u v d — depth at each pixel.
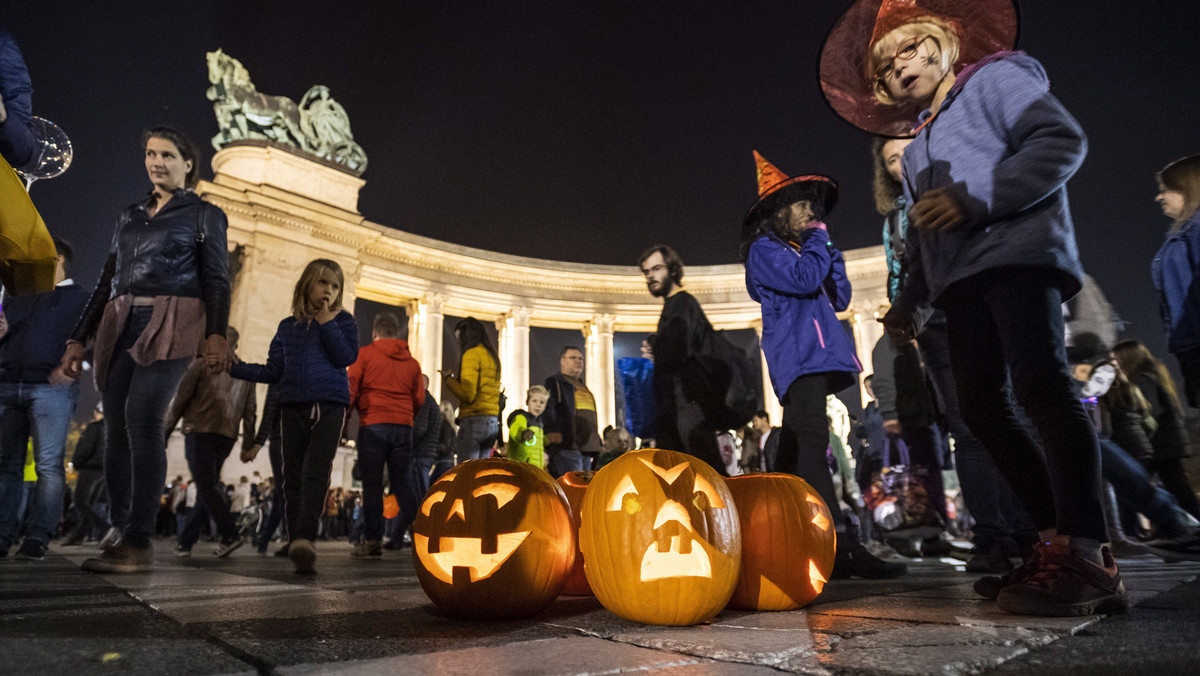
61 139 3.54
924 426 6.30
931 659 1.43
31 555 5.41
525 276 38.53
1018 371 2.35
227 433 6.70
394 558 7.11
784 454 4.34
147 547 4.14
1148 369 6.23
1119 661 1.44
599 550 2.24
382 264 34.00
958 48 2.89
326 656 1.53
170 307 4.15
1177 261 4.27
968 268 2.46
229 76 31.05
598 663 1.46
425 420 9.35
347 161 33.19
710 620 2.22
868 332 35.84
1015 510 4.83
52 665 1.40
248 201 28.25
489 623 2.23
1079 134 2.34
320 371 4.74
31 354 5.46
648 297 40.44
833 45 3.19
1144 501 4.88
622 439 9.68
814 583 2.61
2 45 2.89
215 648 1.63
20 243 2.55
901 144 4.93
